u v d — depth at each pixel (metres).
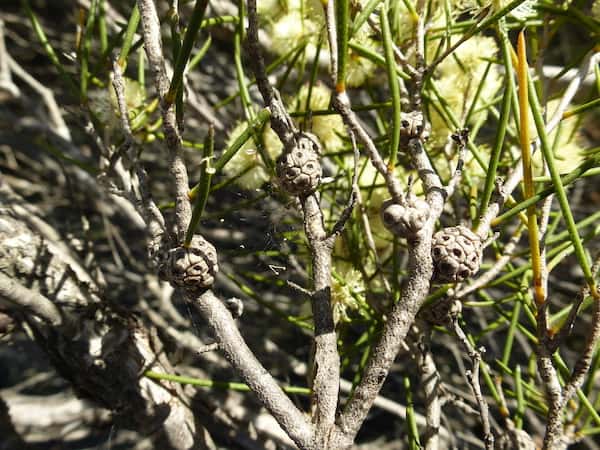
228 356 0.10
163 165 0.36
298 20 0.16
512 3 0.10
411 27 0.15
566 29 0.32
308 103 0.14
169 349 0.17
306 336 0.30
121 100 0.12
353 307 0.15
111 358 0.15
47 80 0.40
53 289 0.15
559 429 0.11
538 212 0.12
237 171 0.15
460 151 0.11
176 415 0.15
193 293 0.10
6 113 0.33
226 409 0.18
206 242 0.10
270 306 0.15
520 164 0.11
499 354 0.28
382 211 0.10
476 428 0.28
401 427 0.30
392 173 0.10
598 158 0.10
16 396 0.32
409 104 0.12
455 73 0.16
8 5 0.46
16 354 0.39
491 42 0.15
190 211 0.10
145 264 0.35
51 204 0.35
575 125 0.14
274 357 0.25
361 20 0.10
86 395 0.16
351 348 0.15
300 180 0.11
